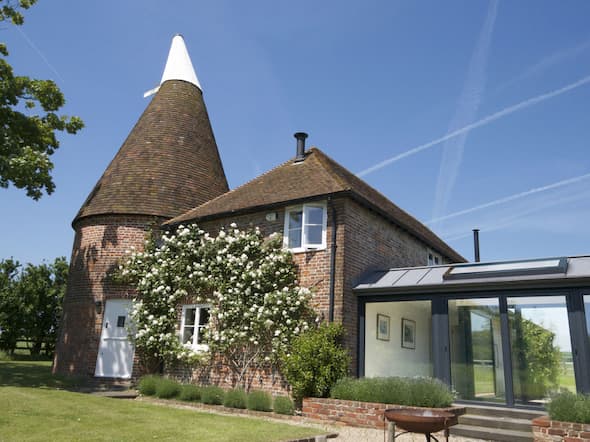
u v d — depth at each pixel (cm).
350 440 800
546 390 948
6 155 1423
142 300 1511
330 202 1277
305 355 1075
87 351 1546
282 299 1216
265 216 1394
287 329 1196
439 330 1104
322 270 1234
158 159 1820
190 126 2002
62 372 1596
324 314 1195
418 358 1137
